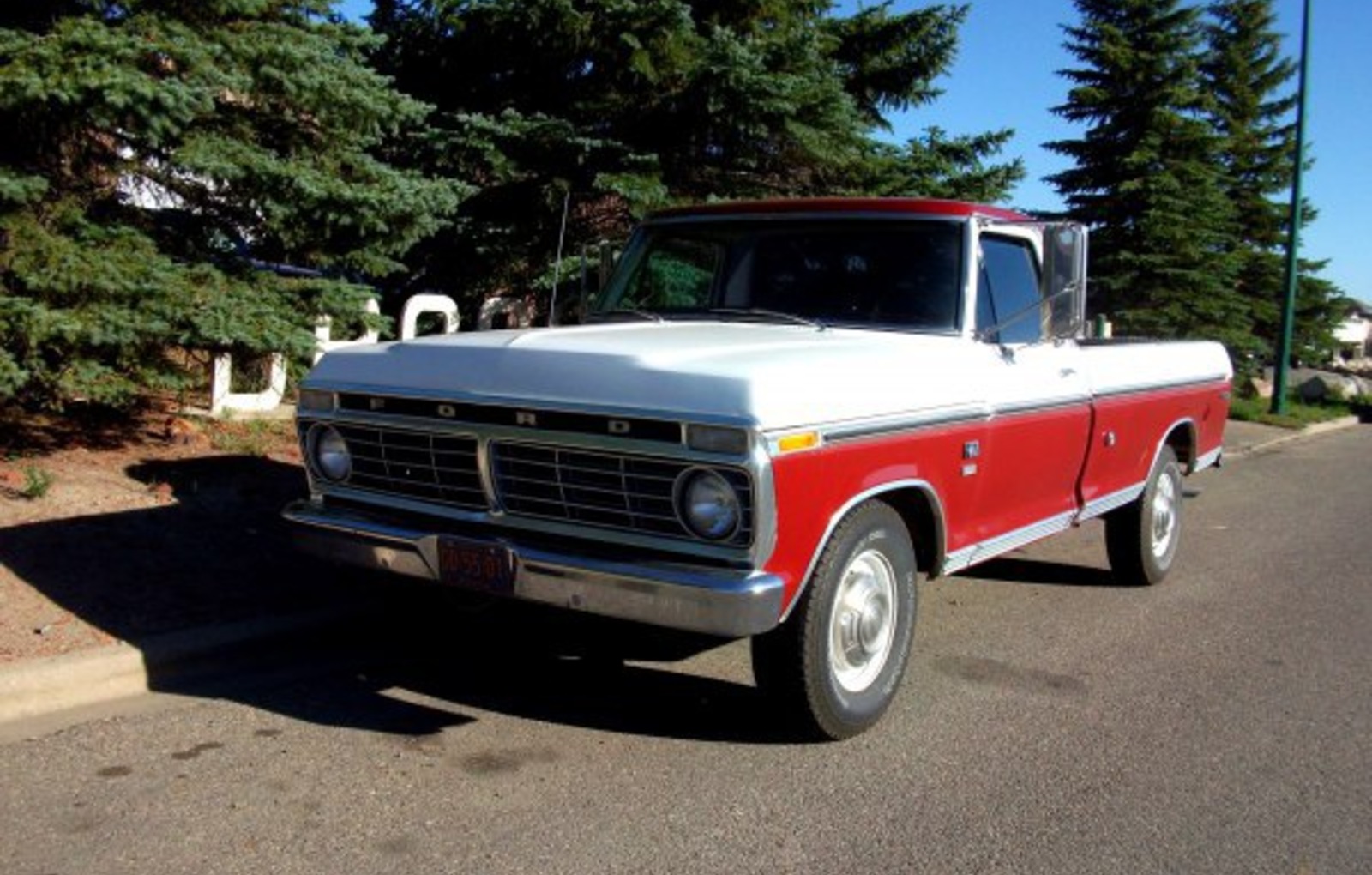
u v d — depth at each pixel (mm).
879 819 3947
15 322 5879
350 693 4871
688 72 9867
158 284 6277
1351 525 10406
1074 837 3889
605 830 3773
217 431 8039
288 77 6742
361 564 4586
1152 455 7137
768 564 3922
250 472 7254
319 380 4824
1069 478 6094
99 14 6473
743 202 5887
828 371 4250
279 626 5207
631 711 4820
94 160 6777
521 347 4379
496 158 9539
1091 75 21422
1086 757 4586
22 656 4562
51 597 5148
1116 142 21109
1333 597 7484
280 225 7223
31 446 6980
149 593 5367
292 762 4156
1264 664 5930
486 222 10172
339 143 7434
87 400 7160
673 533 3996
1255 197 28375
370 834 3664
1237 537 9625
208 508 6551
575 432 4070
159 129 6109
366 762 4195
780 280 5641
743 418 3799
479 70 10586
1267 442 17578
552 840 3689
